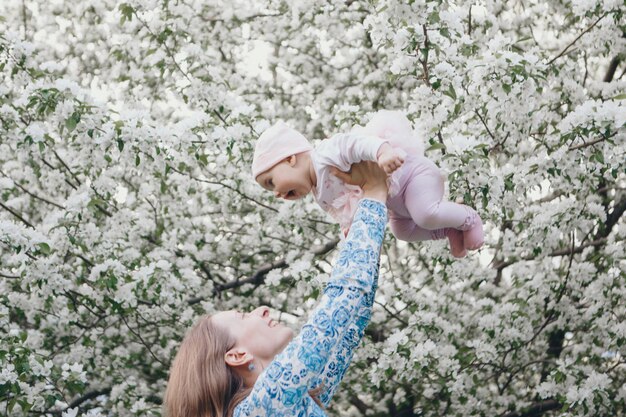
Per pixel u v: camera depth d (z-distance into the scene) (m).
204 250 7.17
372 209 2.21
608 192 7.30
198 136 5.65
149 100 7.62
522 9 7.53
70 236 5.82
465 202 4.87
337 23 7.50
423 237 2.84
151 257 6.71
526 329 6.73
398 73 5.22
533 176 5.44
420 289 7.22
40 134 5.67
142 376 7.56
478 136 5.88
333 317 2.01
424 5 4.79
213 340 2.20
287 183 2.61
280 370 1.97
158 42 6.46
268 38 7.64
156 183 6.86
